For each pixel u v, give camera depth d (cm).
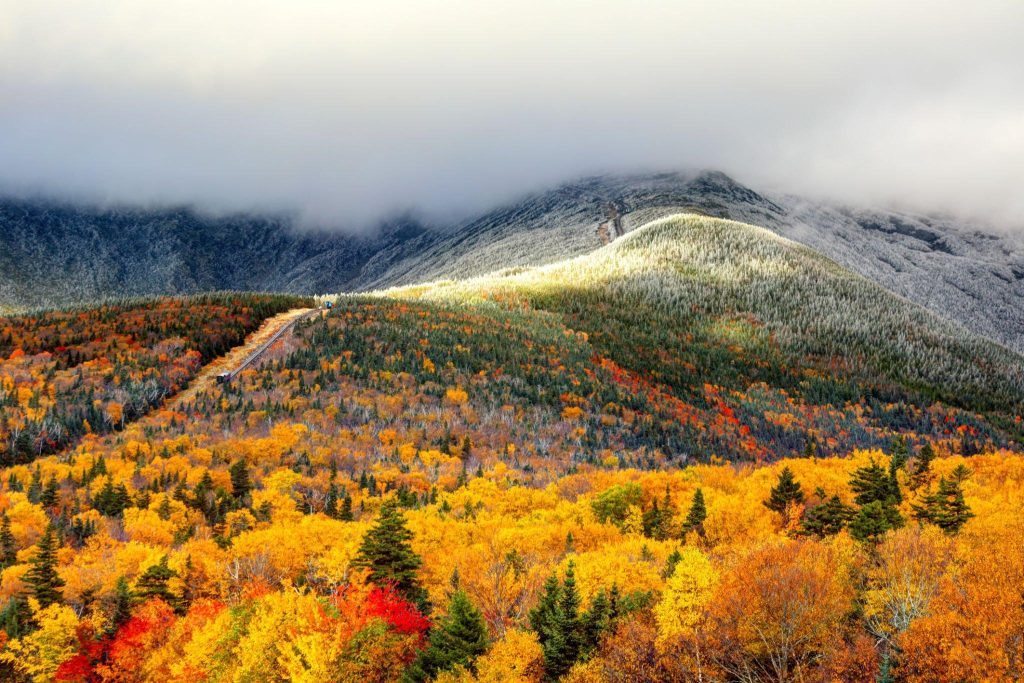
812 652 4803
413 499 11075
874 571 5247
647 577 5991
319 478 12188
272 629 5350
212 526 10056
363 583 6253
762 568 5144
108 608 7094
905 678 4350
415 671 4888
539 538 7594
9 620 6650
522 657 4822
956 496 6694
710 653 4803
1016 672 4056
